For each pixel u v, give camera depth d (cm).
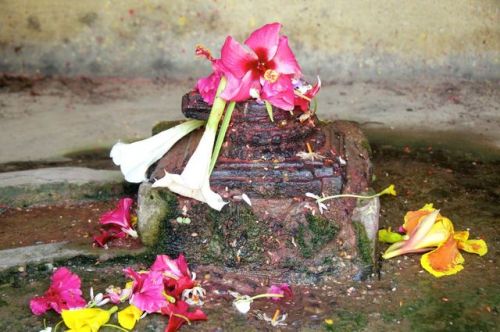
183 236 164
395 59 267
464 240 171
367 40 266
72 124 237
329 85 265
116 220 170
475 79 265
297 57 268
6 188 187
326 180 163
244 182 162
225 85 161
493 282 163
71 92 260
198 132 176
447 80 265
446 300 159
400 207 189
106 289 160
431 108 247
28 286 162
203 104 171
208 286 161
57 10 264
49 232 177
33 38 266
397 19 263
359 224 162
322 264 162
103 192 190
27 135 230
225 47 158
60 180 190
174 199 164
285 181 162
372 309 157
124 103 253
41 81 266
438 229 166
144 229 166
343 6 263
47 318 155
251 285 161
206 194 159
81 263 166
